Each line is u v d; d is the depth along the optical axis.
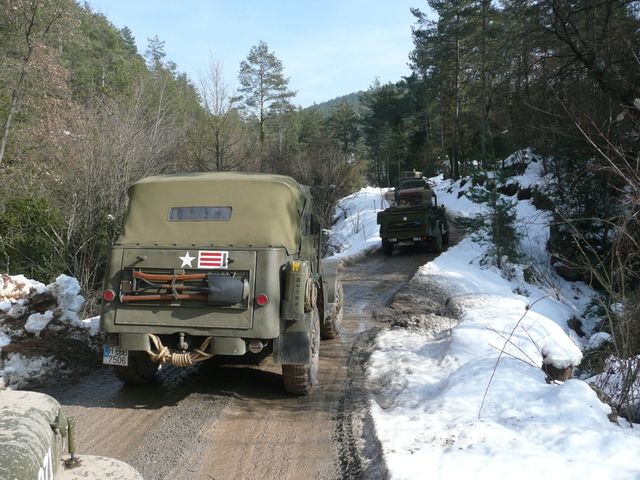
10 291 7.83
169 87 35.97
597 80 15.44
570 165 16.52
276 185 6.76
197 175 7.14
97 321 8.66
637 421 5.86
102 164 16.03
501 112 20.27
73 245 14.85
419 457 4.51
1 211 14.09
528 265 16.58
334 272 9.31
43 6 16.86
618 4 16.08
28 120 17.70
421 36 47.88
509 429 5.04
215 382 7.18
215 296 5.95
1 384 2.51
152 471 4.70
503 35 19.33
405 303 12.65
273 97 53.78
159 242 6.55
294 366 6.45
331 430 5.61
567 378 6.87
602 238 14.85
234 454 5.05
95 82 30.91
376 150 77.25
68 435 2.51
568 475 4.01
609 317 6.22
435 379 7.16
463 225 17.91
